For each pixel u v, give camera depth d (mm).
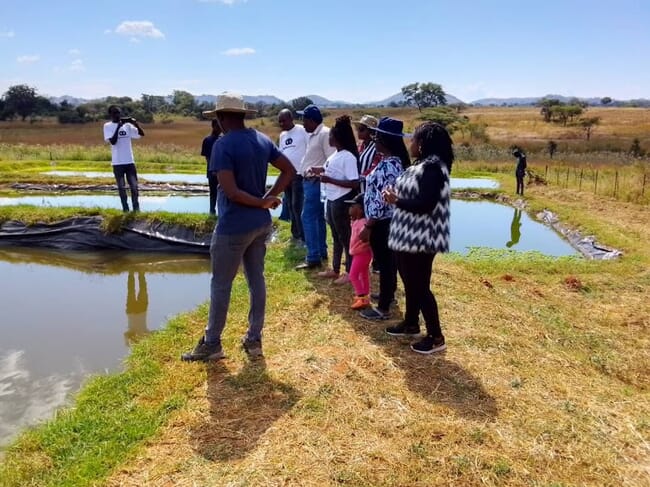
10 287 9000
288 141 8711
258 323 5129
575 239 12820
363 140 6445
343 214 6555
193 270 10125
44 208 11875
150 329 7156
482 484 3469
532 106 178750
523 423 4129
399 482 3457
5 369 5875
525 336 5980
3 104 90250
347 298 6617
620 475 3602
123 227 11281
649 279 8977
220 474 3512
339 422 4078
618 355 5859
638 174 21297
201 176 23047
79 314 7715
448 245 4703
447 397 4449
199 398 4457
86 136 54594
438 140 4586
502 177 24859
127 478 3525
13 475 3660
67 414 4465
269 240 10234
